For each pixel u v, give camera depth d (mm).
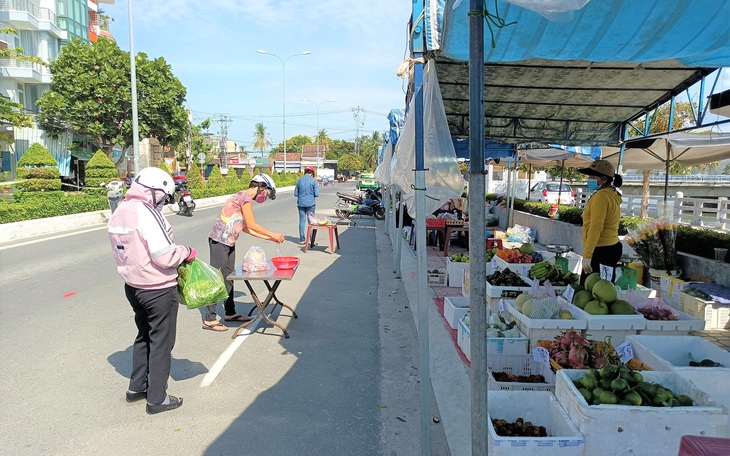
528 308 4410
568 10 2133
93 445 3365
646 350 3510
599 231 5188
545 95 6449
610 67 5348
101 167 21094
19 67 26391
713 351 3506
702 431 2533
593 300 4430
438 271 7973
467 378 4203
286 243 12891
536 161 15766
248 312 6566
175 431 3572
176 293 3850
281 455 3301
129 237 3586
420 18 3098
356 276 8977
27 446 3332
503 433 2793
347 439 3516
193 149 51406
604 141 7977
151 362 3779
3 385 4266
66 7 31047
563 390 2902
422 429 3182
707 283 6305
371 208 20172
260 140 91438
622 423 2547
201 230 14617
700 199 12875
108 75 24844
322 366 4805
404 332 5836
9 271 8773
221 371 4641
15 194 16766
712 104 5164
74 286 7711
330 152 91375
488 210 18750
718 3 2578
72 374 4496
